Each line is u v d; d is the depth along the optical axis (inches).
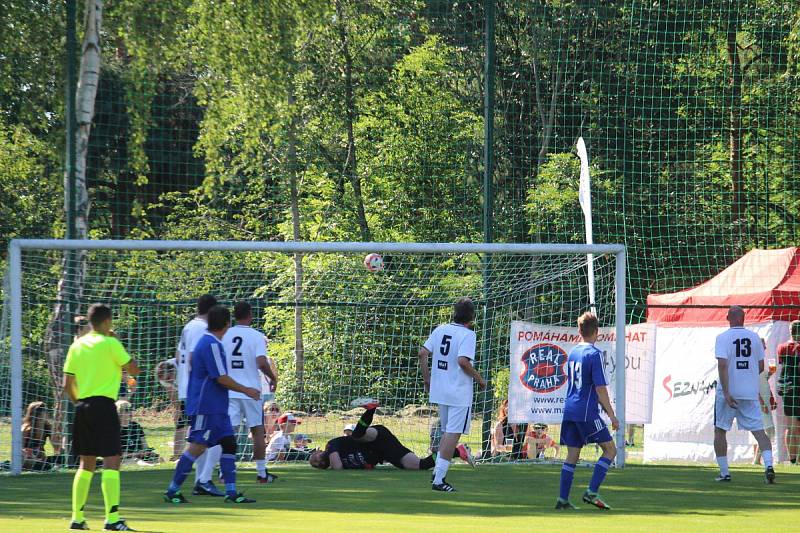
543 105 3863.2
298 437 2123.5
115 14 2586.1
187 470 1370.6
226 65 2581.2
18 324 1857.8
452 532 1072.8
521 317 2426.2
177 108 3745.1
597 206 3656.5
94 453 1116.5
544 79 3865.7
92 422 1117.7
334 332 2856.8
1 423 1948.8
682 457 2151.8
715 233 3558.1
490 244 1991.9
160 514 1242.6
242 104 2674.7
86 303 2126.0
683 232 3577.8
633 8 3454.7
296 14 2620.6
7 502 1414.9
